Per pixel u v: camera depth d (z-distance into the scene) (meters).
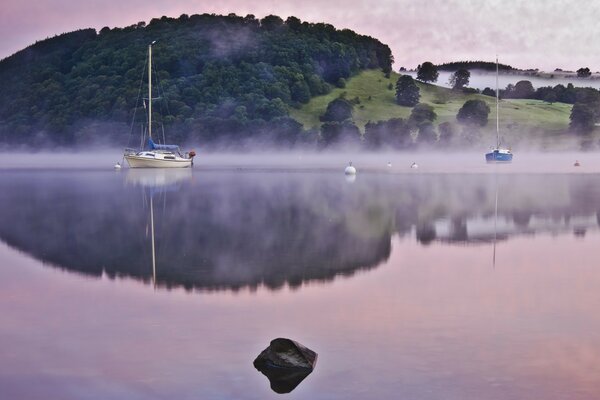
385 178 85.19
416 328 16.28
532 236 31.70
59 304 18.75
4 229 34.81
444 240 30.48
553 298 19.23
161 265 24.42
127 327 16.48
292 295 19.75
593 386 12.66
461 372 13.38
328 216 40.22
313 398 12.25
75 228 35.09
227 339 15.52
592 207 44.75
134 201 51.66
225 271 23.34
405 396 12.29
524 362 13.88
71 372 13.53
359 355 14.37
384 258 25.86
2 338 15.66
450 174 95.75
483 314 17.48
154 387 12.77
